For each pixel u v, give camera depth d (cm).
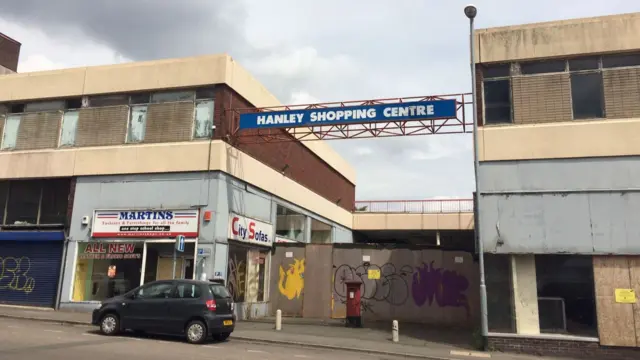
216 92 1941
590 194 1464
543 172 1509
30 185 2108
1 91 2178
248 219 2064
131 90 2022
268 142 2077
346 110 1853
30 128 2127
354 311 1869
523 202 1507
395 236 4153
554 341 1420
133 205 1928
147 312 1332
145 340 1288
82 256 1952
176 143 1928
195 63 1969
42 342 1159
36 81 2144
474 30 1625
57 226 2012
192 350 1166
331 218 3250
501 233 1505
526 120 1554
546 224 1480
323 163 3197
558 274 1469
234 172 1967
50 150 2069
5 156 2116
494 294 1502
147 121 1997
